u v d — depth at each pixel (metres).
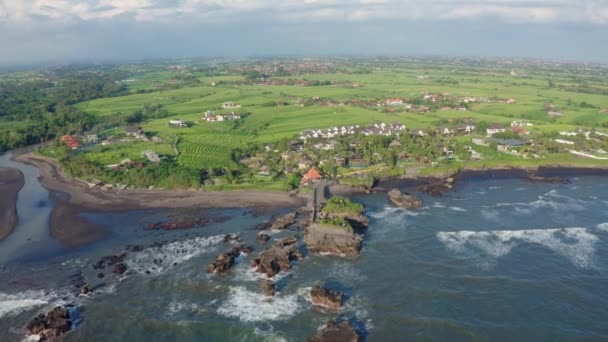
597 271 109.12
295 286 103.56
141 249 122.12
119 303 97.31
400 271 109.75
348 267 112.06
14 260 116.56
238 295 100.06
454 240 126.38
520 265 112.12
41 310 94.88
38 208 153.62
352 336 83.62
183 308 95.44
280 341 85.19
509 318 91.25
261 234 129.50
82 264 114.31
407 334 86.69
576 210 149.88
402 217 144.00
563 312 93.06
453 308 94.62
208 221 141.62
